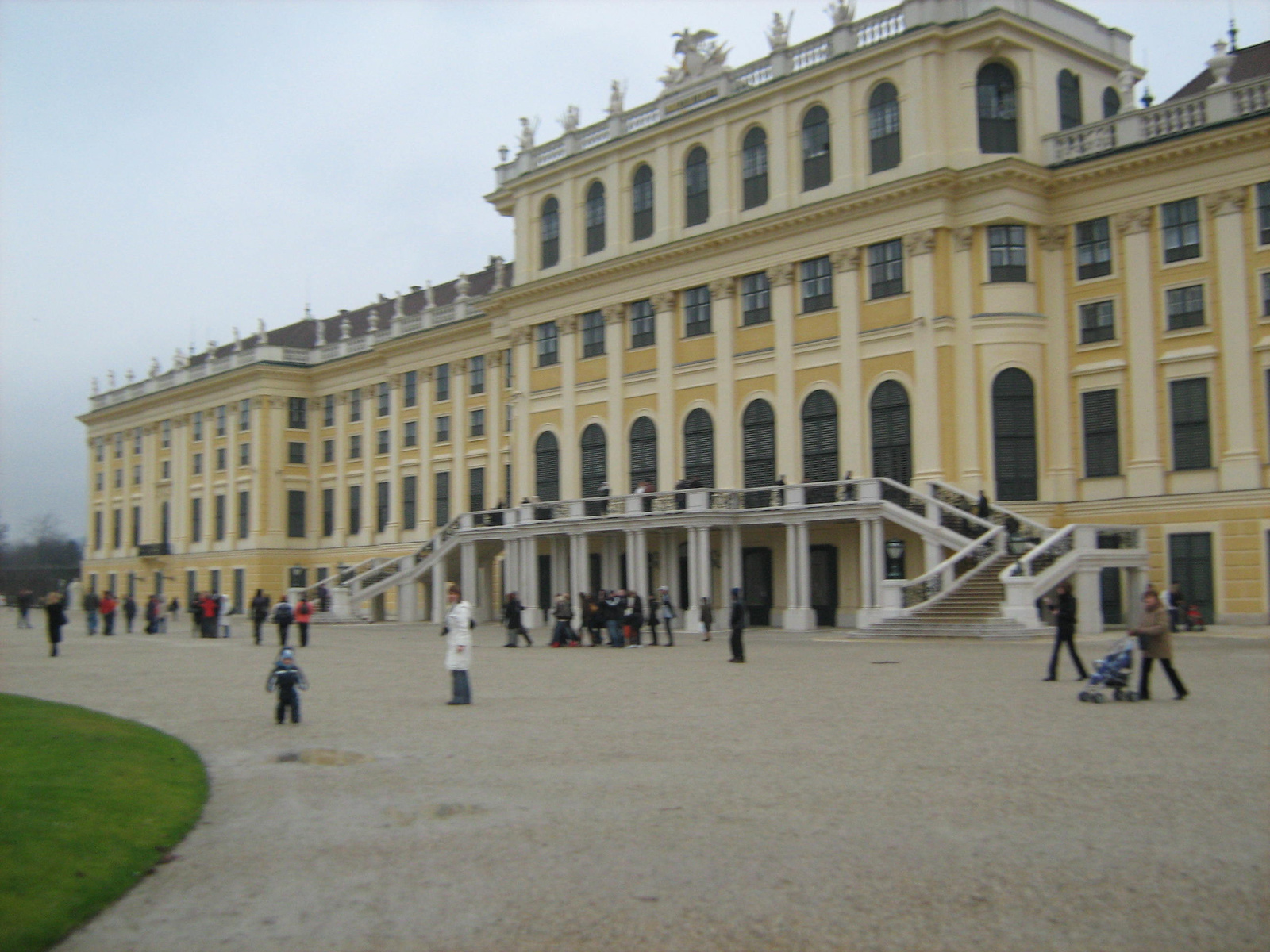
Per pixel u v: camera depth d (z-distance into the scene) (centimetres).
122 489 9262
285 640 3444
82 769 1283
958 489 3891
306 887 925
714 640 3866
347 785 1289
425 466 6775
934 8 4188
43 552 13975
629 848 999
